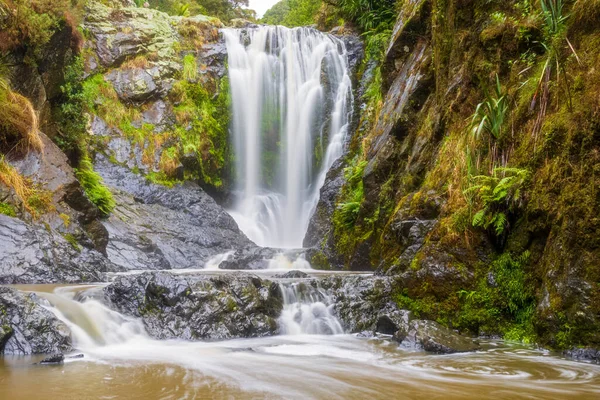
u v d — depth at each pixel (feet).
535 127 22.62
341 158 52.85
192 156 56.24
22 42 36.91
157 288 21.63
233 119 62.03
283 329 23.11
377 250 36.73
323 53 63.52
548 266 20.36
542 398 13.64
